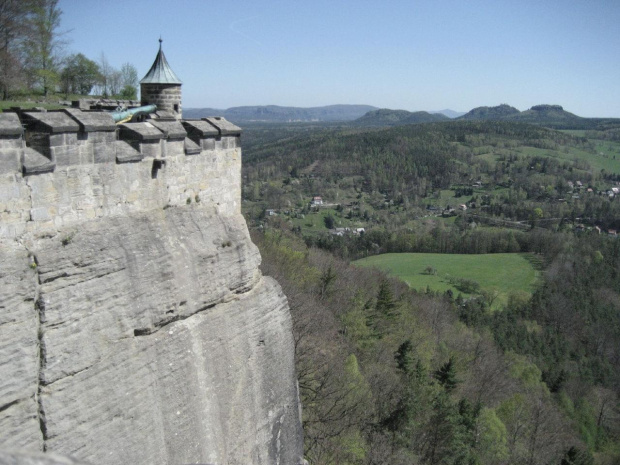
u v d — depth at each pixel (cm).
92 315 1015
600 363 7131
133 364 1088
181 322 1223
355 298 5659
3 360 879
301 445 1633
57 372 951
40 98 3638
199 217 1323
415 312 6588
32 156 934
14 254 903
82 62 4547
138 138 1142
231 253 1367
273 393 1490
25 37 3616
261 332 1446
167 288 1174
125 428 1062
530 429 4559
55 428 942
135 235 1120
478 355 5791
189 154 1309
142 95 1653
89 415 997
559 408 5566
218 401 1303
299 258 6141
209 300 1298
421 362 4469
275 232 7675
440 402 3609
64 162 984
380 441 3117
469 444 3519
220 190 1446
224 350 1326
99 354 1023
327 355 3900
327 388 3200
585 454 3969
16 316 898
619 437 5628
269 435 1478
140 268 1116
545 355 7131
